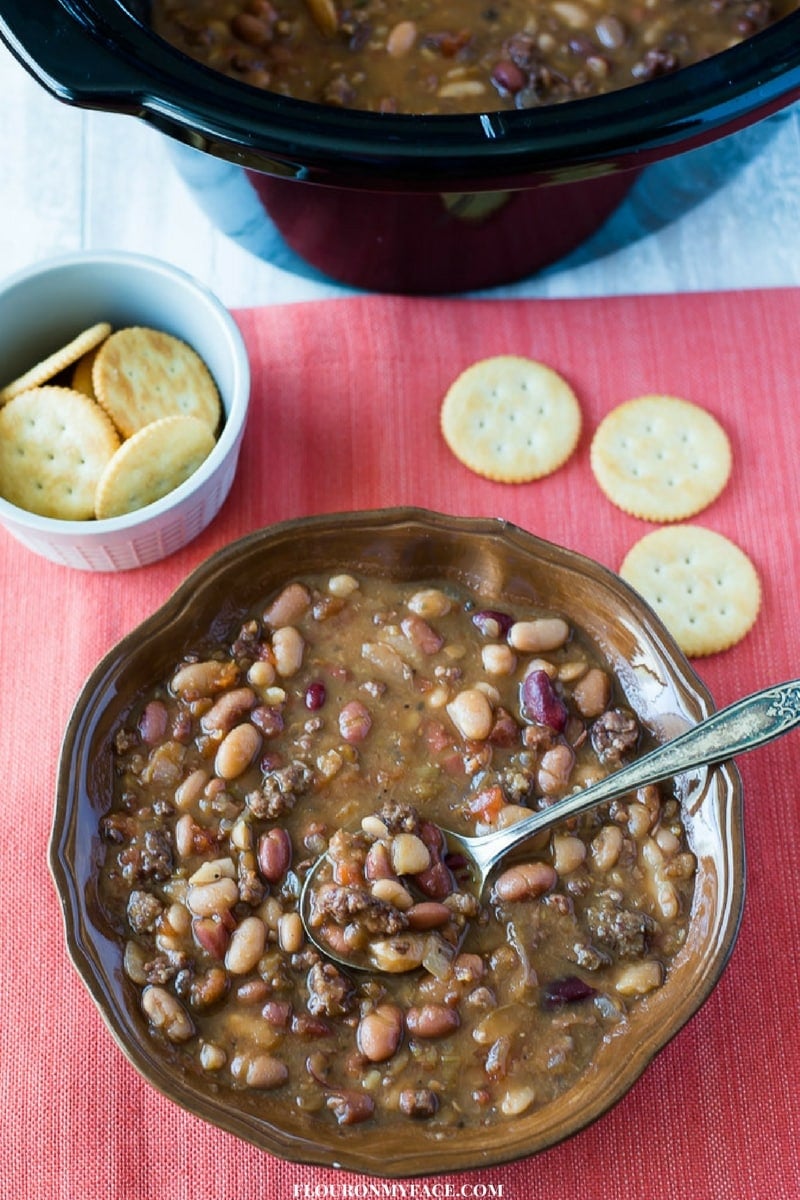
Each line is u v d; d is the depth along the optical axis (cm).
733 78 57
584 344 71
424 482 69
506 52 69
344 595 63
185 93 57
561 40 70
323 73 69
